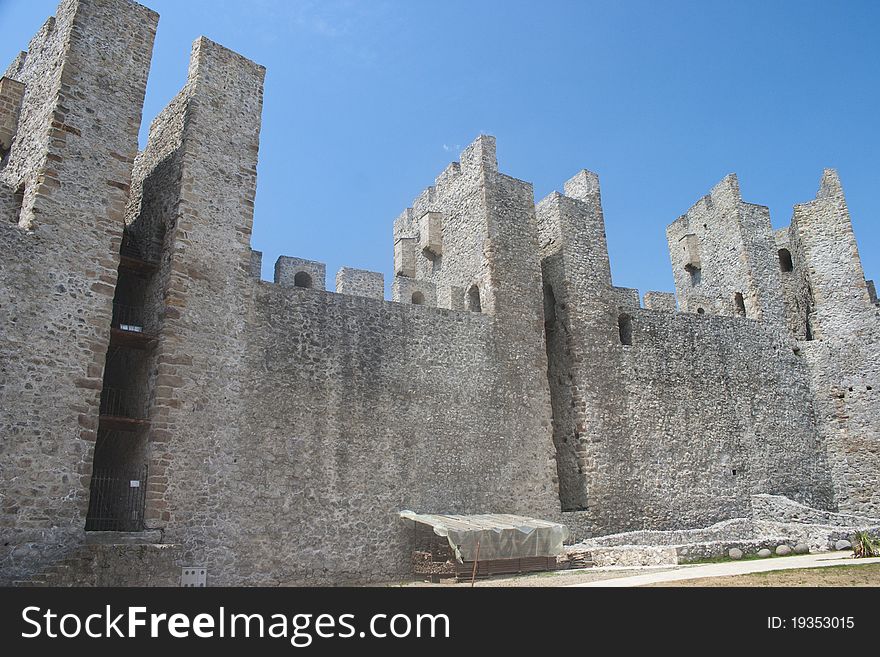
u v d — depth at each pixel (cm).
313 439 1792
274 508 1681
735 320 2912
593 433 2400
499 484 2092
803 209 3145
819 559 1625
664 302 3238
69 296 1467
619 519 2345
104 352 1494
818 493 2830
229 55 1917
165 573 1387
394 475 1903
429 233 2730
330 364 1881
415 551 1859
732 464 2677
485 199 2416
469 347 2175
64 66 1572
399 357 2019
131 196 2025
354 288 2848
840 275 2997
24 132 1695
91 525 1606
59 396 1408
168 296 1641
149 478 1505
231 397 1684
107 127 1611
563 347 2509
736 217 3122
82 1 1642
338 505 1784
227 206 1800
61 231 1486
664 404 2606
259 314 1794
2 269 1390
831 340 2962
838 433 2881
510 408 2197
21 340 1384
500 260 2359
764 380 2884
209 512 1577
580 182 2816
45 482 1353
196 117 1795
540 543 1834
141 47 1723
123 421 1534
